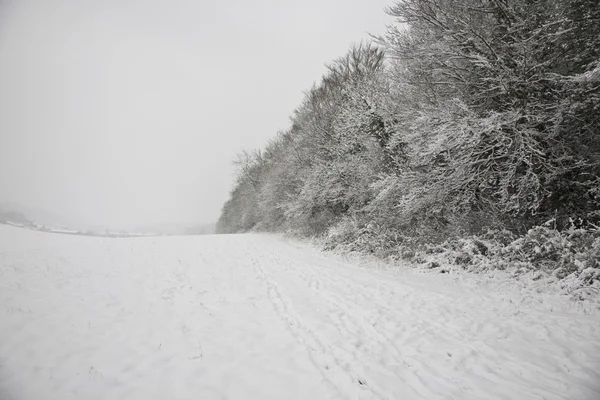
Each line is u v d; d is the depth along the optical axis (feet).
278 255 42.29
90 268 30.91
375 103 39.24
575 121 24.53
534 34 22.36
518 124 24.20
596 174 24.29
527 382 12.21
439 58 27.78
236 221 133.69
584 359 13.29
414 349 15.07
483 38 23.93
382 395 11.78
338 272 30.91
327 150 55.83
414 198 30.55
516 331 16.16
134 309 20.25
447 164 28.50
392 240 36.83
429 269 29.09
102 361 14.06
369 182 42.60
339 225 46.01
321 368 13.67
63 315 18.84
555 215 24.30
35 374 12.95
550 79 22.94
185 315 19.49
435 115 26.37
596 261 19.42
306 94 66.28
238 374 13.19
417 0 27.94
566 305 18.16
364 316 19.19
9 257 34.91
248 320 18.81
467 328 16.90
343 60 56.85
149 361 14.12
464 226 29.84
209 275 29.66
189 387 12.32
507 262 24.84
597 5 23.24
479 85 26.58
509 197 26.45
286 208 70.59
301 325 18.13
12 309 19.26
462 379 12.66
